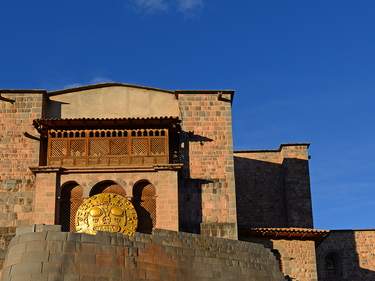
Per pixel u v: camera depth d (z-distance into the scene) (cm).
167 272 2973
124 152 3884
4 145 4003
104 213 3641
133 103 4181
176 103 4191
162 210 3762
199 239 3142
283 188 5012
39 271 2709
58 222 3753
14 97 4100
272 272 3316
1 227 3819
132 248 2916
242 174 5041
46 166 3816
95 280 2769
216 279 3103
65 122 3869
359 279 5100
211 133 4097
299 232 3984
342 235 5200
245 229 3950
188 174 3994
